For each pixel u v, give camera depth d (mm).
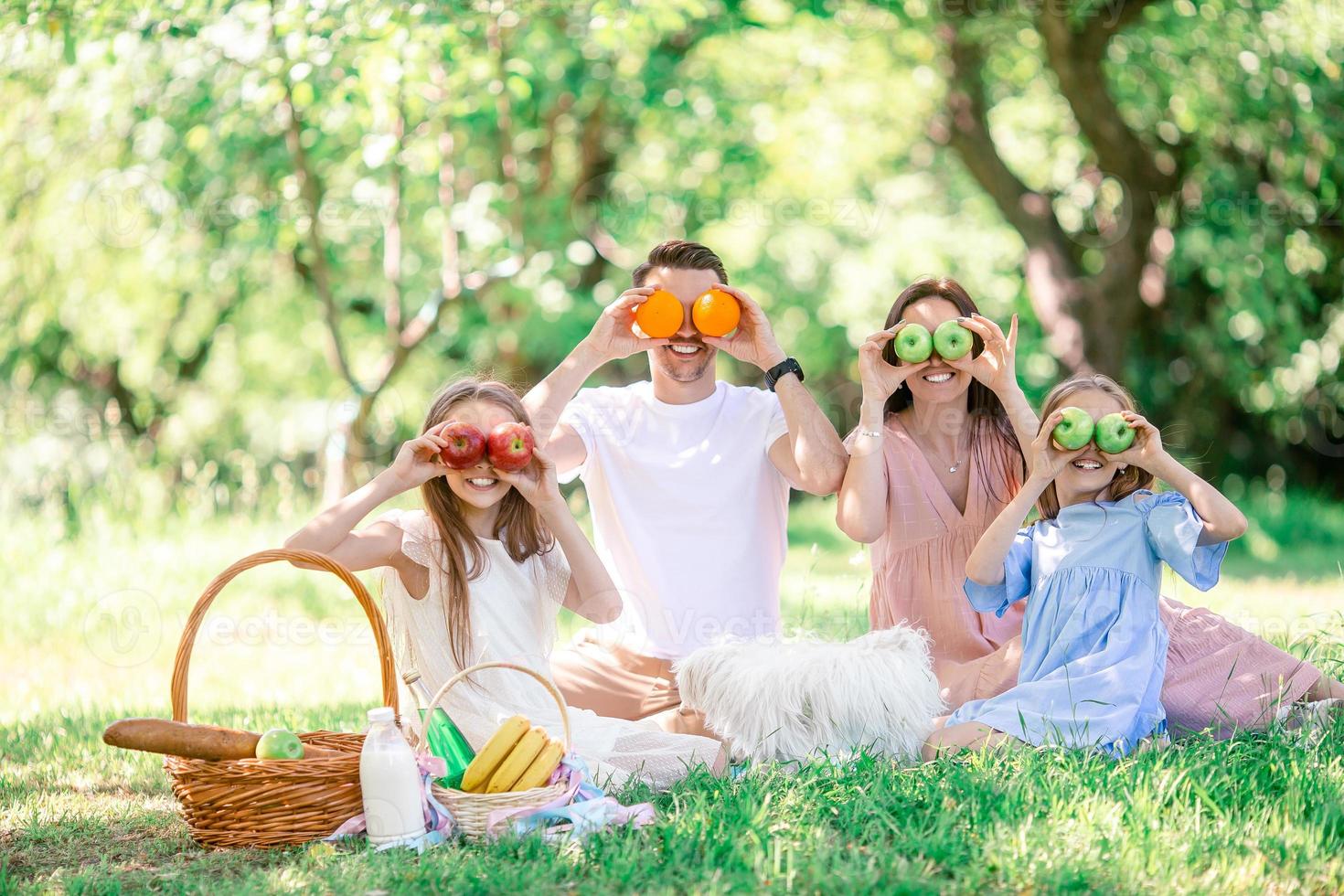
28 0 7168
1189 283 13320
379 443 13461
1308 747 3506
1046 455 3811
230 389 14250
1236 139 11516
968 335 4066
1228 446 13961
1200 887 2691
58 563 8562
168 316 13008
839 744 3635
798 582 8383
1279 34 10367
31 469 10875
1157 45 10914
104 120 9781
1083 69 10930
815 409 4230
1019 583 3975
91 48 7465
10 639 7090
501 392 3803
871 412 4152
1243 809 3096
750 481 4250
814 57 11992
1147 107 11625
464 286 10438
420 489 3662
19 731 4809
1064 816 3014
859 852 2904
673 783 3562
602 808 3166
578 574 3695
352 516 3480
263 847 3154
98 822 3500
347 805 3195
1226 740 3641
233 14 7570
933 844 2867
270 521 10227
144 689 5891
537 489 3625
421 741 3285
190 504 10555
